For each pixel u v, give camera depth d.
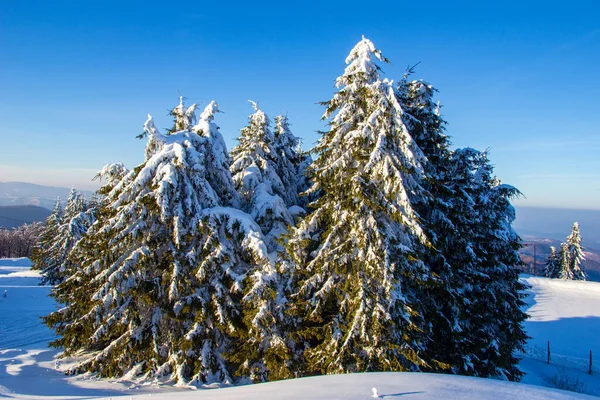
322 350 12.03
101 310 13.05
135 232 12.66
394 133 12.00
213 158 15.17
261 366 12.89
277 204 15.28
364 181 11.73
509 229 19.42
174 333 13.28
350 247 12.23
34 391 10.75
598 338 34.28
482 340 14.77
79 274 14.41
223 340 13.68
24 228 110.69
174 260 12.84
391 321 11.18
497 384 7.43
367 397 6.31
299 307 12.75
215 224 13.05
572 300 47.03
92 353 15.64
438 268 14.16
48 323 13.62
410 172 11.81
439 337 14.21
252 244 12.98
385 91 11.84
